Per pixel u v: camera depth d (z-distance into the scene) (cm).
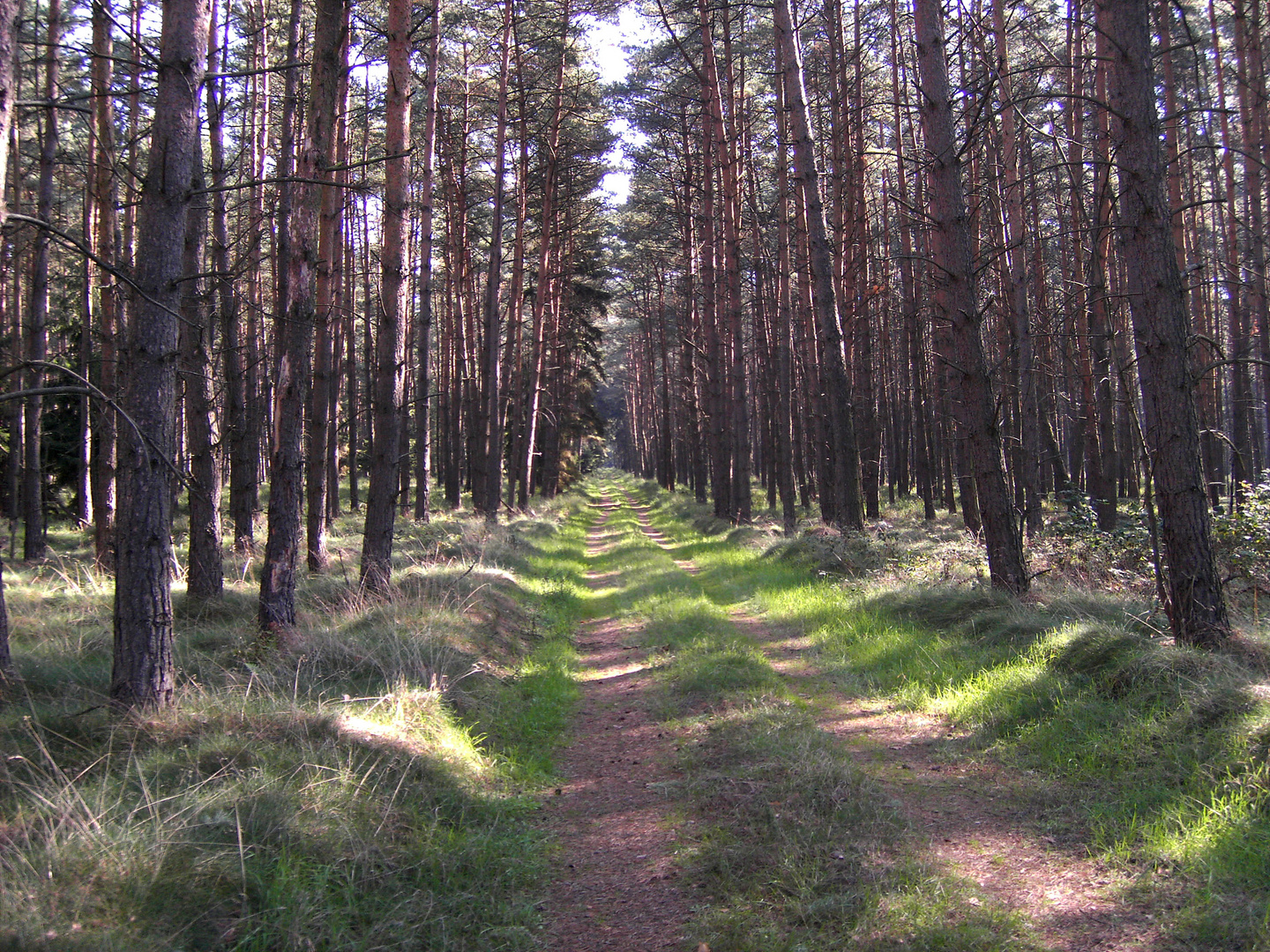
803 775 527
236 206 1525
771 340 2942
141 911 337
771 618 1192
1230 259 1662
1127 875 396
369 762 529
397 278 1107
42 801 396
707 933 377
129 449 547
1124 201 677
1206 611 641
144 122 1566
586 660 1034
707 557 1948
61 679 638
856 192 2136
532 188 2658
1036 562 1148
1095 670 641
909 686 760
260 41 1620
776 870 423
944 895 386
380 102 1809
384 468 1109
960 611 930
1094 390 1684
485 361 2397
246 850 389
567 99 2541
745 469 2311
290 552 847
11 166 1158
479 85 2355
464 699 721
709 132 2364
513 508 2861
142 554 550
